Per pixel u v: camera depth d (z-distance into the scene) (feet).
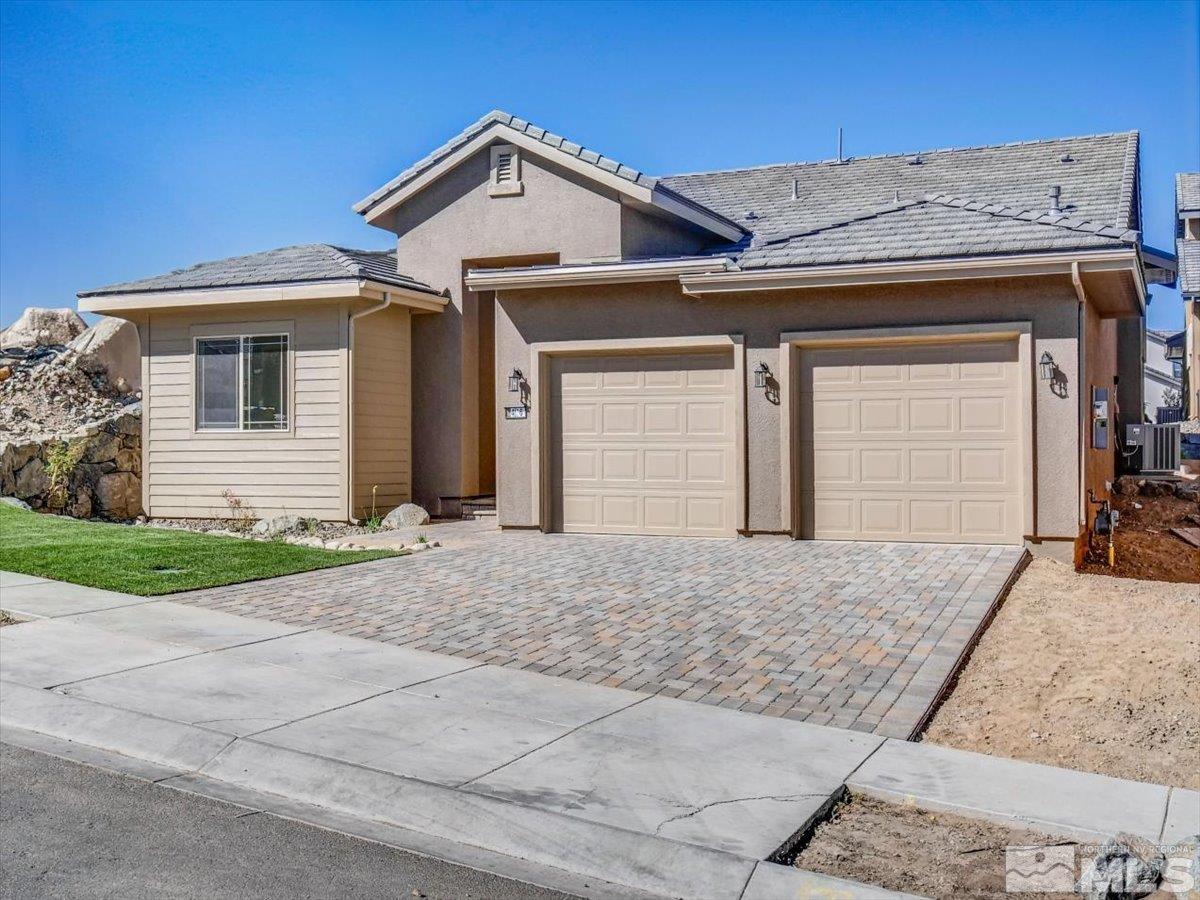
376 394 56.65
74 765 20.98
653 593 35.60
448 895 15.79
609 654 28.71
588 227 55.57
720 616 32.45
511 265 59.11
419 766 20.29
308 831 18.04
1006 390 42.22
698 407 47.19
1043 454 41.22
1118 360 69.56
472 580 38.09
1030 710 24.77
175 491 58.70
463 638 30.25
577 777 19.97
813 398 45.06
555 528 49.55
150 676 25.96
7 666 26.66
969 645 29.22
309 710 23.63
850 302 43.78
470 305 59.67
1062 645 29.27
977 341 42.57
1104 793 19.88
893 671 27.07
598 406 48.78
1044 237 40.75
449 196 58.95
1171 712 24.17
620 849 17.13
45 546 43.45
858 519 44.50
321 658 27.96
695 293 44.60
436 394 59.31
